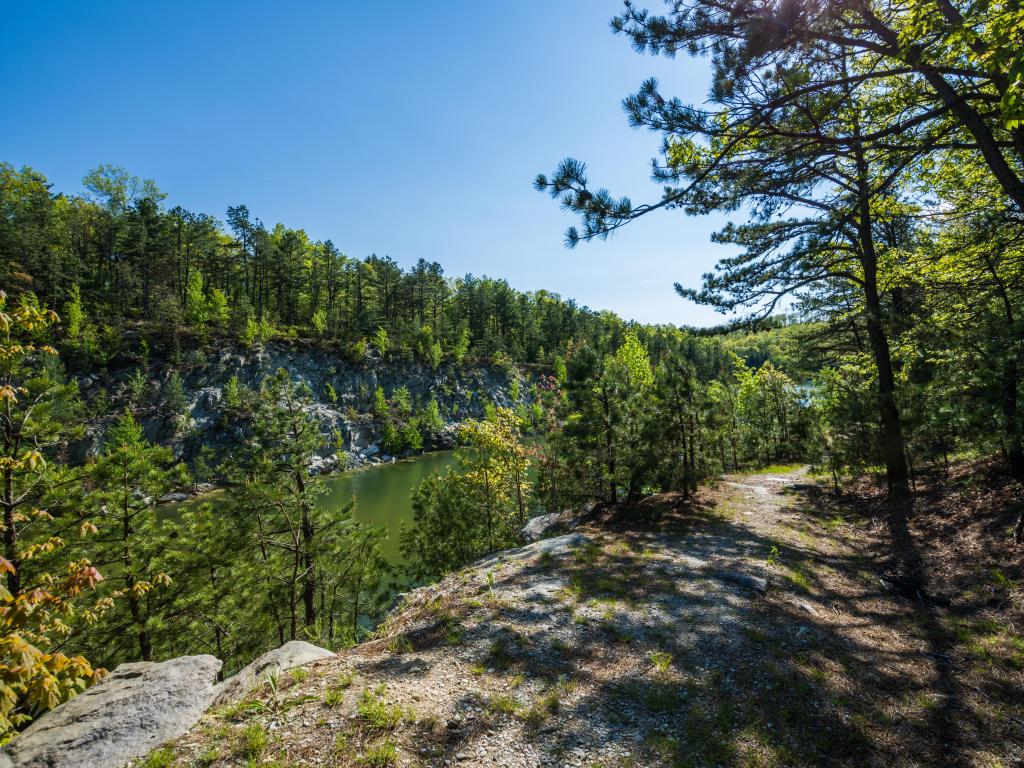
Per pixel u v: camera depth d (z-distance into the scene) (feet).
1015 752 14.11
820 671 18.80
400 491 176.45
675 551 34.58
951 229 42.39
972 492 37.11
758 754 14.17
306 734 13.99
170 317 207.00
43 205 208.54
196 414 196.85
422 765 13.11
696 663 19.36
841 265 50.24
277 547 57.88
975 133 20.71
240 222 249.34
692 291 48.32
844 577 29.96
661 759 13.91
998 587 24.14
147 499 46.21
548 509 74.38
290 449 57.82
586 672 18.63
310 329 267.39
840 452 50.19
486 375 316.81
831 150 24.90
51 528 39.63
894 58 20.22
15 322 16.93
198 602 48.73
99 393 180.96
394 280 298.76
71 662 13.66
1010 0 15.49
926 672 18.79
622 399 53.72
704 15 21.40
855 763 13.92
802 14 19.86
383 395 258.78
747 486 62.23
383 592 67.15
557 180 22.04
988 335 33.65
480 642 20.90
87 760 13.08
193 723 15.01
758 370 122.83
